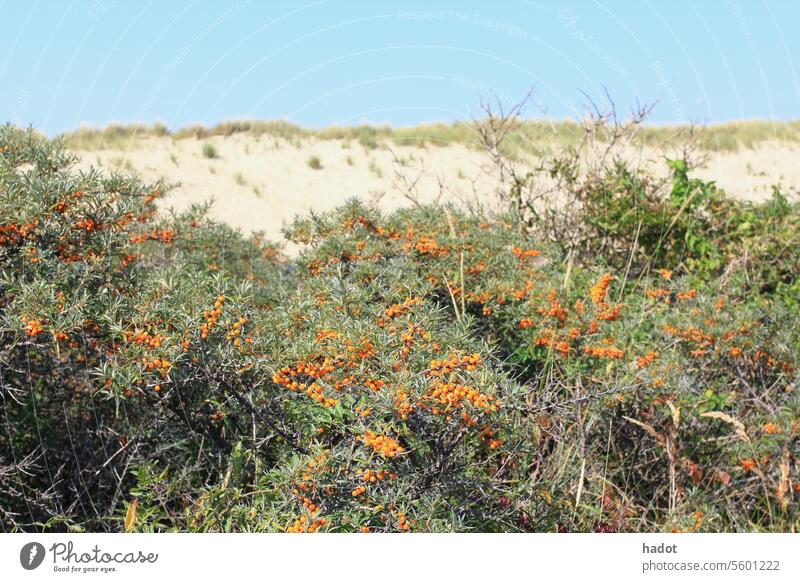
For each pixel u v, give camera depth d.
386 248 5.05
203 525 3.16
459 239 4.98
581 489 3.49
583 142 7.33
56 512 3.39
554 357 4.37
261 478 3.22
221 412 3.52
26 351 3.54
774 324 4.70
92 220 3.69
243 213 11.77
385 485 3.00
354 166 15.25
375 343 3.14
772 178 14.59
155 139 16.36
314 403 3.31
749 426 4.13
